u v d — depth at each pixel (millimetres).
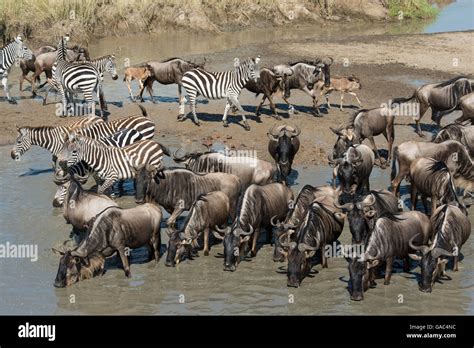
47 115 30797
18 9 46062
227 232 17984
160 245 18672
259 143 27828
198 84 29094
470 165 22047
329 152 26953
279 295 17031
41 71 33531
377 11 60281
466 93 28016
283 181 22188
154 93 34906
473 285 17406
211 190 19719
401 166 22000
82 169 21344
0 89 35094
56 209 21812
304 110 32062
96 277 17828
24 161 26141
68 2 47750
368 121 25547
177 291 17250
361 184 21969
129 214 17641
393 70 39906
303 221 17625
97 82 29984
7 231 20312
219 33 52719
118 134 23031
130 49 45375
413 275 17953
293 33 53656
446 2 75688
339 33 53875
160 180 19359
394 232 17094
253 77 28516
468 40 49125
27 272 18062
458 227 17594
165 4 52656
